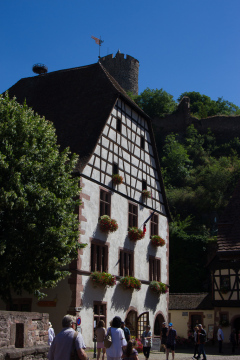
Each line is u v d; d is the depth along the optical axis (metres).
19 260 16.09
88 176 21.73
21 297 20.38
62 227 16.33
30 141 17.09
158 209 28.52
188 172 62.50
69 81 26.75
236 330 28.64
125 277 23.28
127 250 24.42
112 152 24.00
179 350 27.50
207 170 61.00
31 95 27.47
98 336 14.02
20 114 17.16
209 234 48.66
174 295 34.88
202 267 40.91
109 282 21.22
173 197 56.06
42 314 11.07
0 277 16.42
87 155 22.02
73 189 17.77
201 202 54.78
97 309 21.34
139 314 24.75
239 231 11.12
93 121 23.62
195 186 59.84
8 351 9.13
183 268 41.03
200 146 69.62
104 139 23.41
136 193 26.06
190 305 33.25
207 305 32.69
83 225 20.86
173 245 42.00
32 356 9.99
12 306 17.31
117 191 24.05
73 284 19.80
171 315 33.66
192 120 74.62
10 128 16.73
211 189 56.97
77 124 23.88
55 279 16.94
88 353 19.25
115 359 9.02
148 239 26.81
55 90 26.75
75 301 19.58
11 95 28.30
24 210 15.98
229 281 28.62
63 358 6.31
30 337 10.43
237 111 86.31
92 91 25.30
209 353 23.94
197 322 32.88
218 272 29.11
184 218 54.44
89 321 20.42
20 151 16.78
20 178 16.19
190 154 68.62
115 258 23.25
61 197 17.33
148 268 26.44
